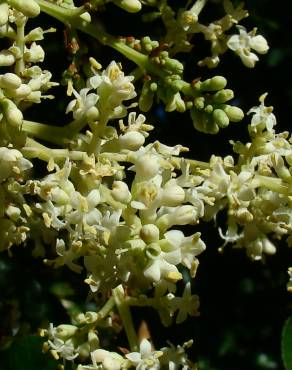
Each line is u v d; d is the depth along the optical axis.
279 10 0.26
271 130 0.19
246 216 0.18
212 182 0.19
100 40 0.19
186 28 0.20
